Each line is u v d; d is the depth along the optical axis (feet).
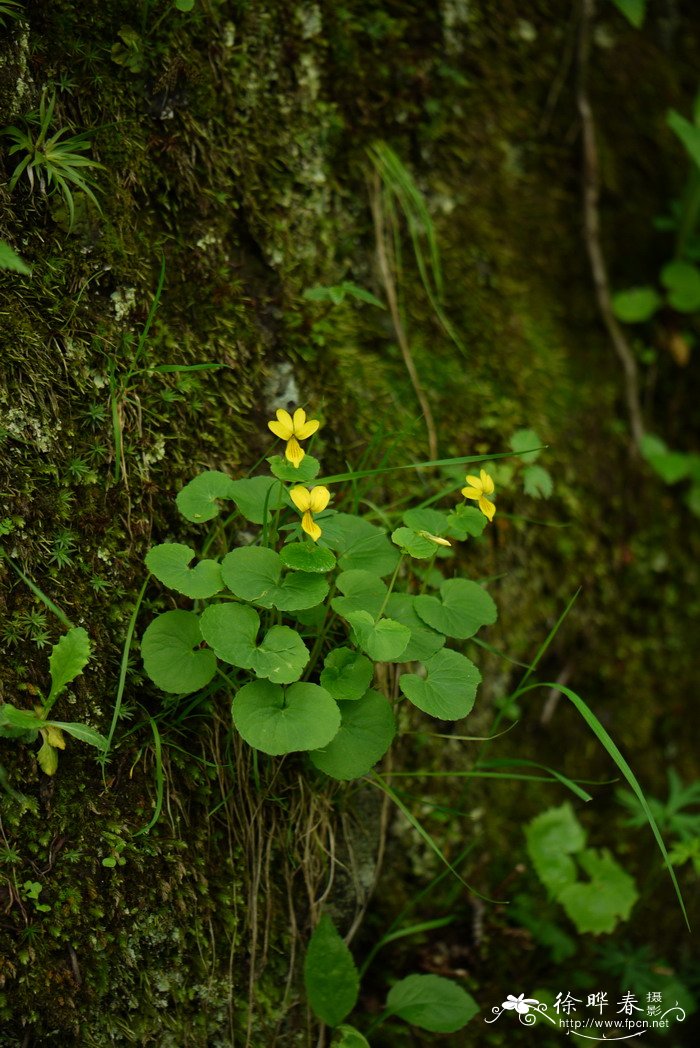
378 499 2.60
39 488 2.31
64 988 2.27
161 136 2.45
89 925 2.30
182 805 2.37
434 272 2.73
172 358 2.44
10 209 2.31
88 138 2.38
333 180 2.63
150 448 2.41
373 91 2.67
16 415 2.30
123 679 2.26
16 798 2.26
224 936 2.39
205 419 2.47
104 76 2.39
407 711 2.60
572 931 2.74
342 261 2.65
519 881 2.72
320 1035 2.44
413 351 2.70
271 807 2.42
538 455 2.78
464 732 2.69
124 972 2.32
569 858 2.68
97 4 2.39
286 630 2.27
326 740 2.22
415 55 2.71
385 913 2.60
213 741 2.38
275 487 2.36
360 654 2.31
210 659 2.28
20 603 2.29
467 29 2.77
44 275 2.34
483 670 2.71
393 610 2.35
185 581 2.27
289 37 2.57
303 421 2.27
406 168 2.73
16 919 2.25
